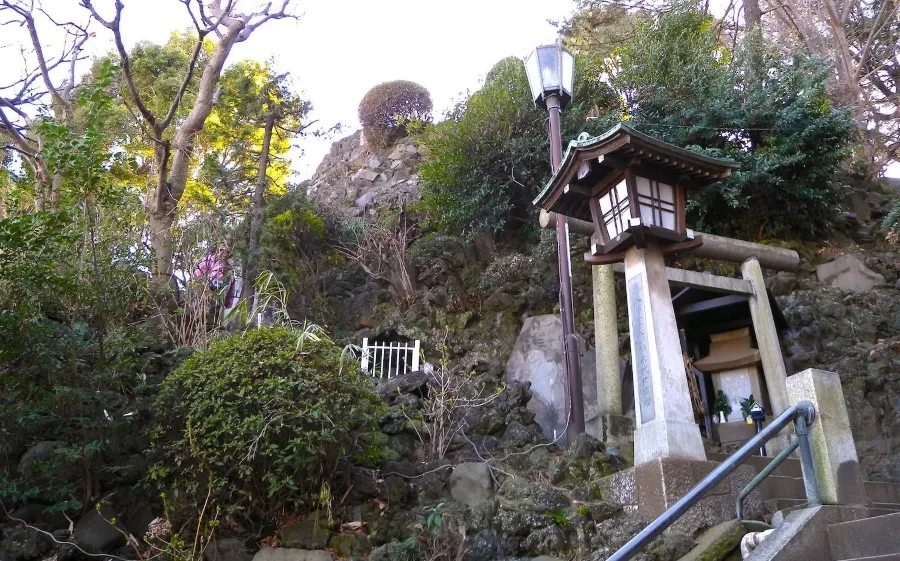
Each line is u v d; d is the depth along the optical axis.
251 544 5.01
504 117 11.27
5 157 9.86
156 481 5.12
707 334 8.54
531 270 10.27
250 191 13.12
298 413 4.81
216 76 10.73
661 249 5.89
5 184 7.04
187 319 7.75
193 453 4.76
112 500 5.19
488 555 4.78
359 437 5.44
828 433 4.05
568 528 4.88
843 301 9.62
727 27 15.77
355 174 16.75
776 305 8.20
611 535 4.70
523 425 6.69
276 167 13.88
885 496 5.74
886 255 10.84
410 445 6.27
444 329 9.96
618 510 5.03
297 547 4.88
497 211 11.09
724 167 5.85
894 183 13.89
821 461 4.00
